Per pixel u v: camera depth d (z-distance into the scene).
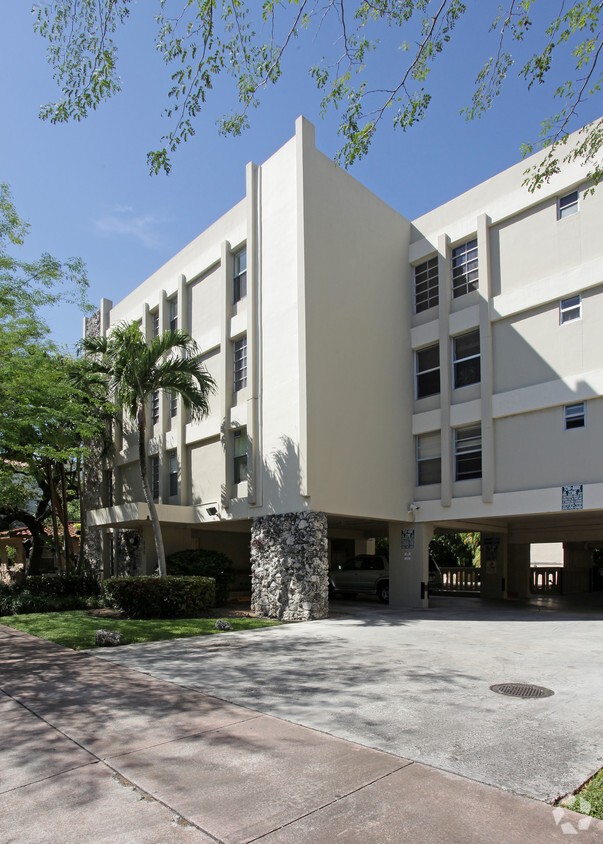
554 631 12.18
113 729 6.00
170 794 4.49
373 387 16.95
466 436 16.98
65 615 15.09
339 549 24.34
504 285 16.38
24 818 4.18
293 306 15.61
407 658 9.36
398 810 4.16
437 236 18.17
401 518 17.33
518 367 15.79
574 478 14.44
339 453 15.60
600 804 4.17
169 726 6.06
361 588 20.09
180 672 8.55
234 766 4.98
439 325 17.66
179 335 16.20
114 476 24.53
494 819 4.02
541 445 15.16
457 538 28.22
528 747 5.30
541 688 7.37
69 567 21.75
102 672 8.62
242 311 17.97
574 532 18.83
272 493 15.79
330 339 15.80
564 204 15.33
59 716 6.47
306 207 15.57
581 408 14.55
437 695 7.07
